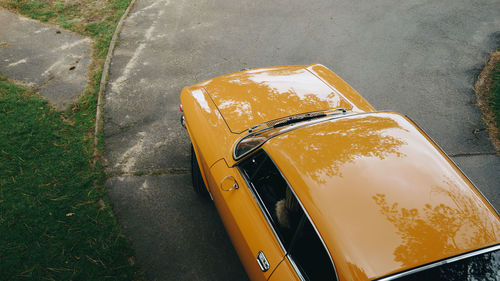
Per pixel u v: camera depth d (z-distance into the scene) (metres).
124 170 4.27
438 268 2.01
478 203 2.37
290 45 7.00
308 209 2.30
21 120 4.76
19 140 4.46
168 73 6.01
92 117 5.01
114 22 7.34
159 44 6.76
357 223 2.16
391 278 1.94
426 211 2.21
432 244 2.07
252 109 3.45
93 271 3.24
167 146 4.65
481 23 8.01
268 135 2.94
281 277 2.36
